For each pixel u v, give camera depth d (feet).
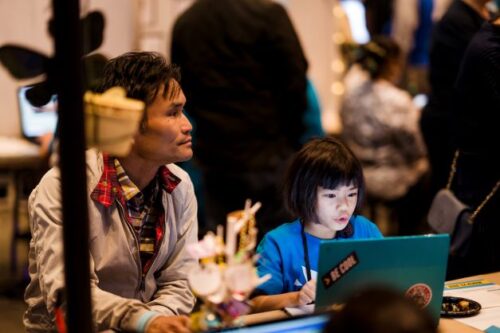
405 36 22.04
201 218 13.50
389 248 6.19
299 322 5.96
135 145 6.82
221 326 5.86
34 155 16.17
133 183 7.04
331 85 23.52
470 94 9.91
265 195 13.30
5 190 19.49
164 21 20.57
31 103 10.14
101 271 6.93
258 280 5.82
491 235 9.98
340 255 6.04
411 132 17.43
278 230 8.02
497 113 9.66
